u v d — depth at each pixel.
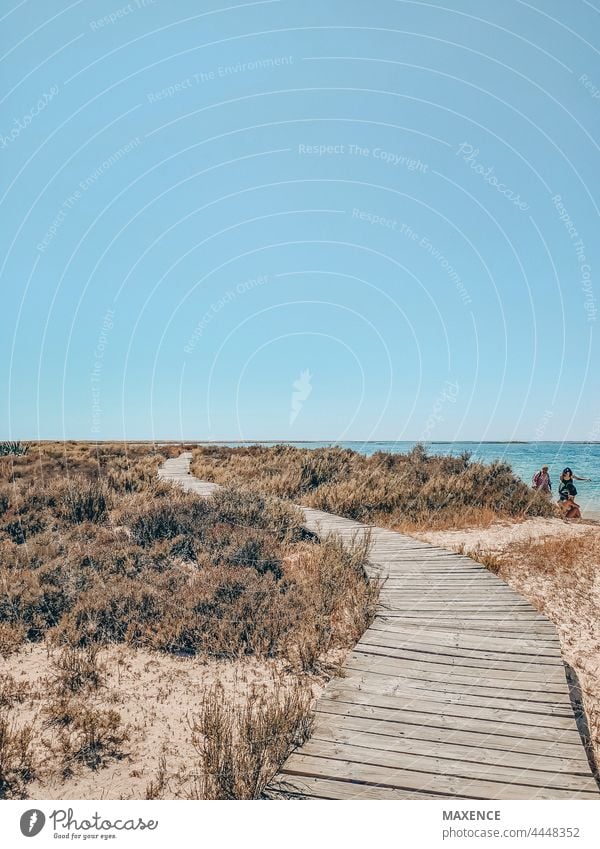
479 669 4.93
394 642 5.53
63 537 8.98
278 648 6.02
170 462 25.83
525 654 5.24
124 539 9.09
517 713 4.21
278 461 19.94
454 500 14.41
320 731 3.97
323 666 5.65
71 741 4.40
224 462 22.66
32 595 6.79
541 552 9.79
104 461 19.67
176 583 7.39
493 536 11.73
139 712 4.82
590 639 6.34
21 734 4.28
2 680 5.27
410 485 15.27
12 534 9.48
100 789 3.86
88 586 7.09
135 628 6.36
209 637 6.09
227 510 10.34
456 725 4.04
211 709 4.77
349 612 6.60
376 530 10.85
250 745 3.90
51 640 6.12
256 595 6.94
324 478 17.02
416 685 4.63
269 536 9.42
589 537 11.42
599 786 3.84
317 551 8.72
